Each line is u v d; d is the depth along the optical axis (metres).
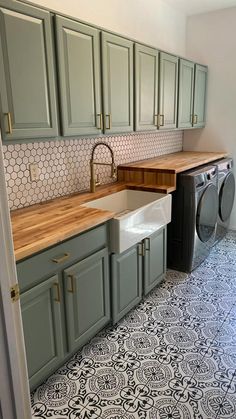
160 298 2.67
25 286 1.52
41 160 2.25
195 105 3.72
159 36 3.43
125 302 2.33
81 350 2.08
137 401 1.70
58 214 1.98
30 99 1.72
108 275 2.12
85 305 1.94
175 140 4.12
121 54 2.38
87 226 1.81
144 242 2.43
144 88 2.71
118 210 2.74
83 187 2.67
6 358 1.04
